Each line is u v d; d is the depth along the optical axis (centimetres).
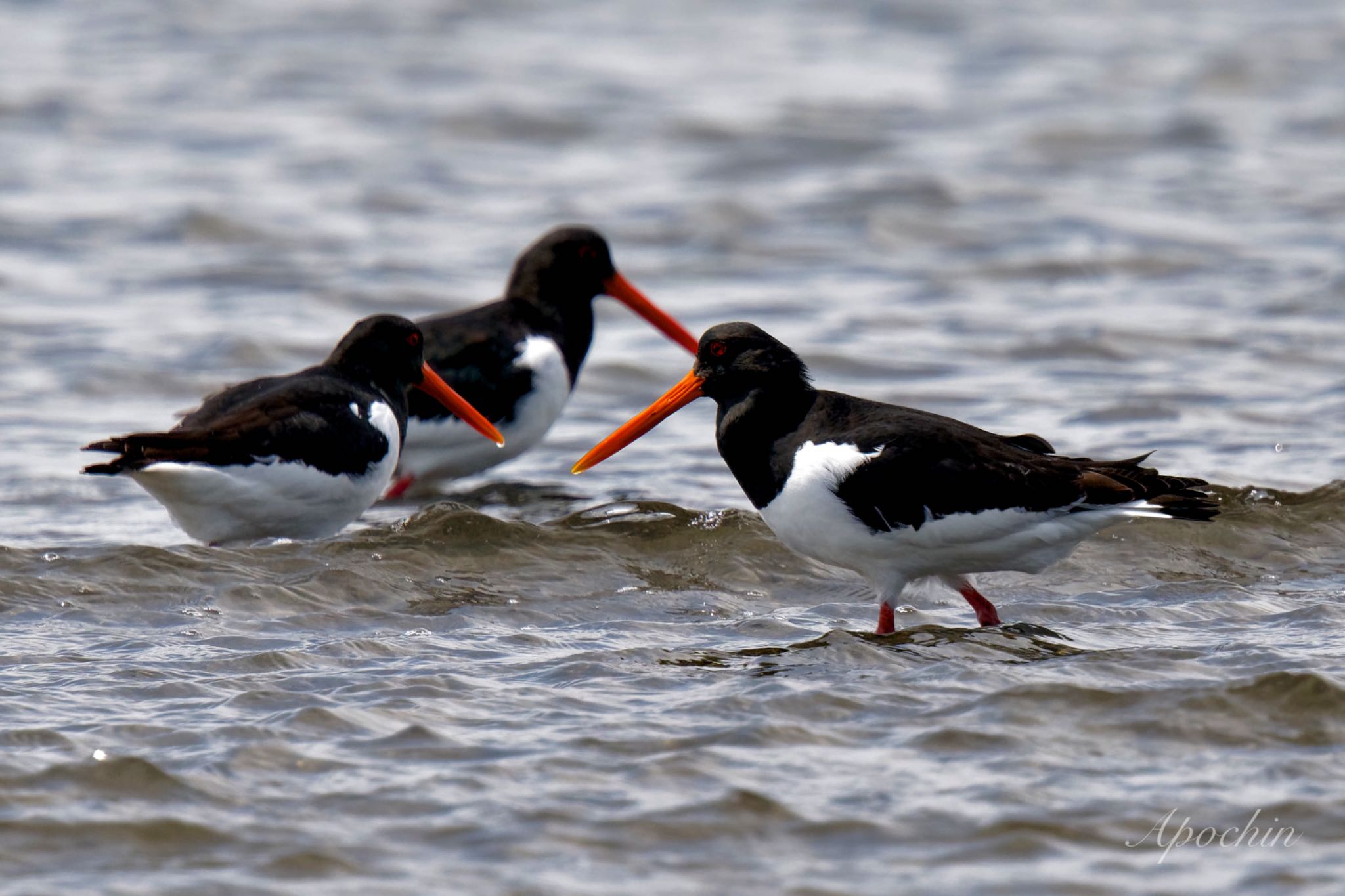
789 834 762
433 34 3925
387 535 1277
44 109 3188
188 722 889
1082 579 1203
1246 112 3284
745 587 1215
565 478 1550
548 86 3469
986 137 3144
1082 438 1602
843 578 1229
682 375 1931
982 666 983
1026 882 716
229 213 2555
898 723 890
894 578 1092
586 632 1092
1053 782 815
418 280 2303
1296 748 855
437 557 1245
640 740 866
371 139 3106
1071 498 1030
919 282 2331
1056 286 2295
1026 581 1202
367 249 2462
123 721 889
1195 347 1953
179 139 3053
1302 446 1551
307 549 1239
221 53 3688
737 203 2673
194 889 711
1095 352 1944
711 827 768
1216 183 2809
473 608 1138
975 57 3753
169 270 2323
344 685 952
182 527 1264
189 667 988
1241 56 3669
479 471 1538
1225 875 721
